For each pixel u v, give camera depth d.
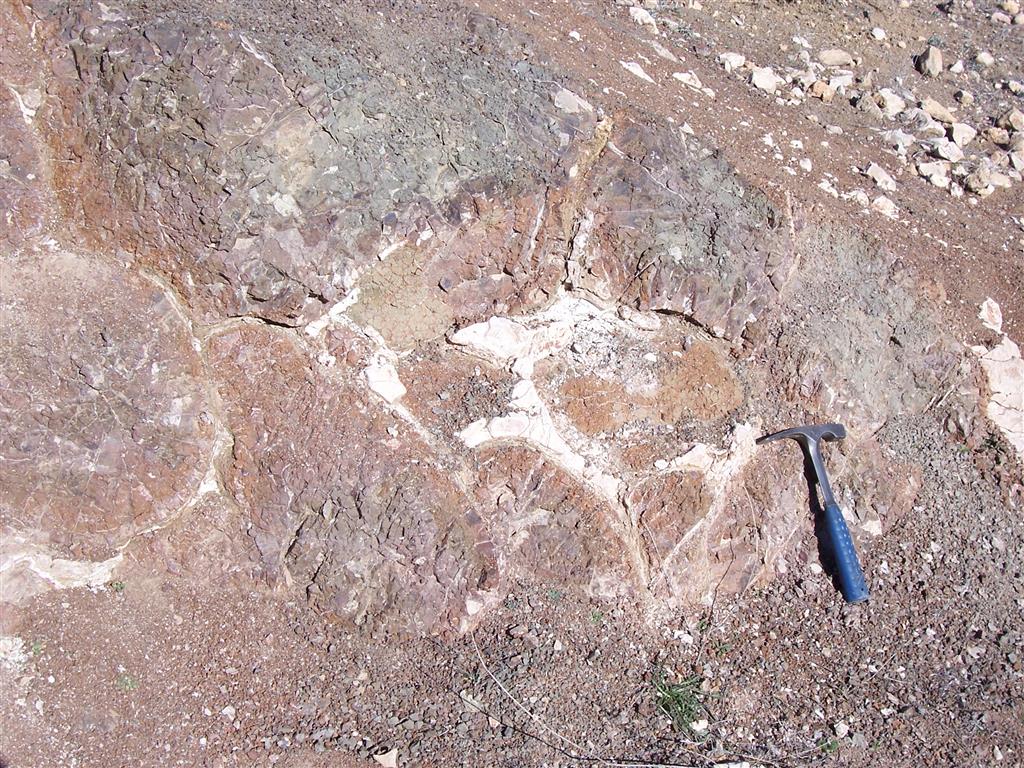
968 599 1.94
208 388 1.70
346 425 1.72
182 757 1.56
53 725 1.56
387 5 1.97
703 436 1.88
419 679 1.66
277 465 1.69
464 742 1.59
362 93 1.75
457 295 1.81
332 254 1.71
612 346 1.89
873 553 1.96
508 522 1.74
